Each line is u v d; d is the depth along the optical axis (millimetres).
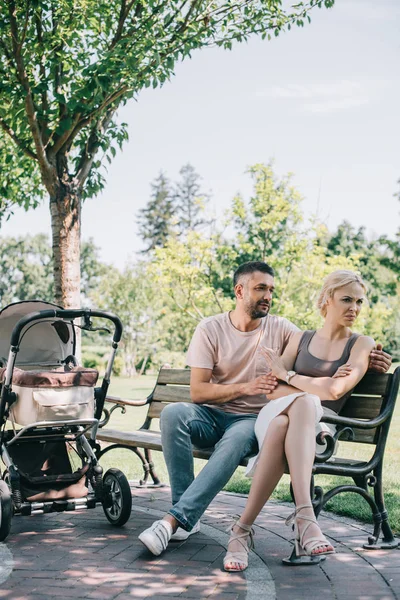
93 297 32344
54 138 7180
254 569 3586
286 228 17281
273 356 4051
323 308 4215
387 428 3982
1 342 5027
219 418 4254
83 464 4605
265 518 4613
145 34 6668
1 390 4637
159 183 64688
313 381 3875
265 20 7254
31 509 4270
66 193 7191
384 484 5621
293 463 3502
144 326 31969
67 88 7465
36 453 4664
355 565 3627
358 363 3971
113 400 5328
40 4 6414
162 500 5223
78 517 4750
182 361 30672
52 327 5059
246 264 4301
